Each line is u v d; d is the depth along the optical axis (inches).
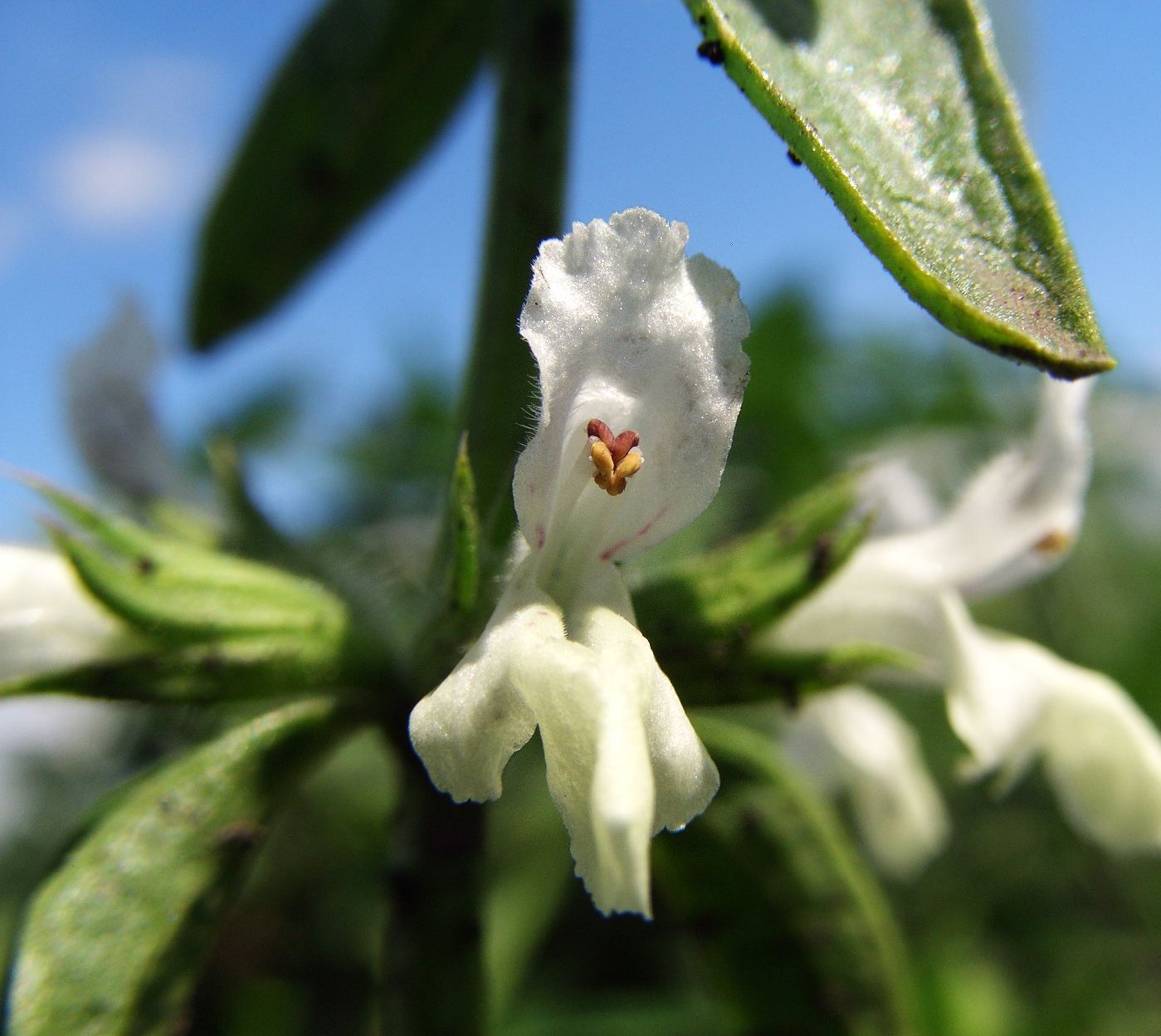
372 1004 2.6
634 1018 2.2
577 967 2.3
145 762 2.4
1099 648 2.8
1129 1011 2.5
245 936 2.6
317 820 2.7
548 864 2.2
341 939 2.7
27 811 2.7
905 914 2.5
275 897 2.7
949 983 2.3
